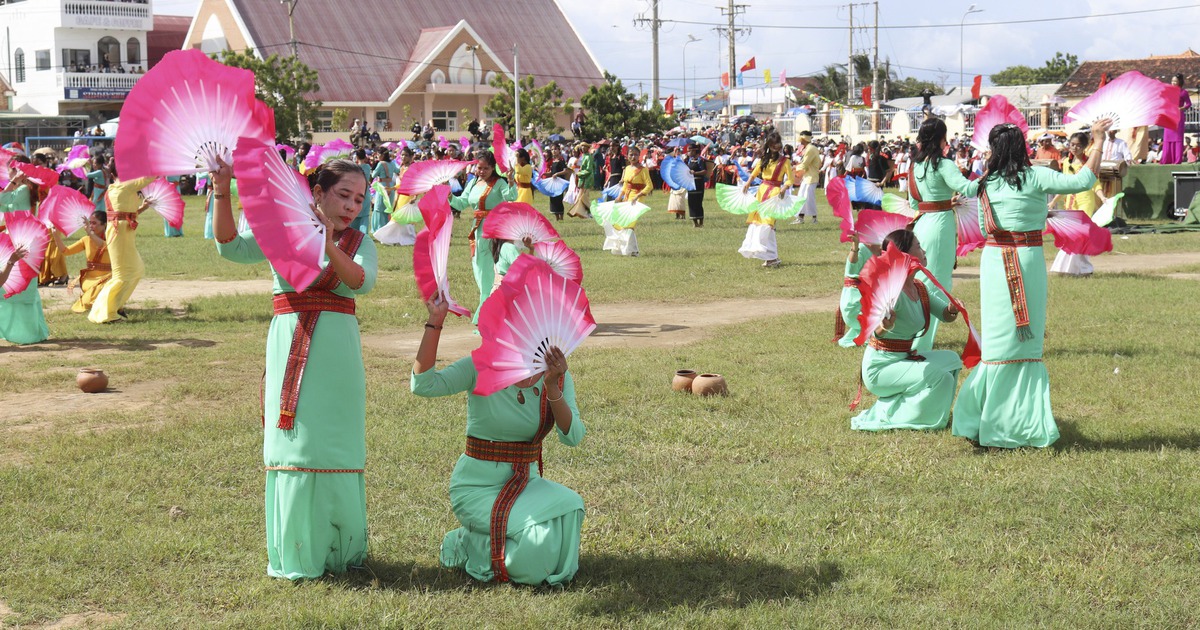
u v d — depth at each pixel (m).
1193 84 49.25
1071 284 13.88
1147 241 19.19
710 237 21.11
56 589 4.85
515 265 4.50
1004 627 4.43
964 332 10.91
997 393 6.89
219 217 4.62
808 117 50.31
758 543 5.39
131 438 7.21
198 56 4.43
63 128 50.62
